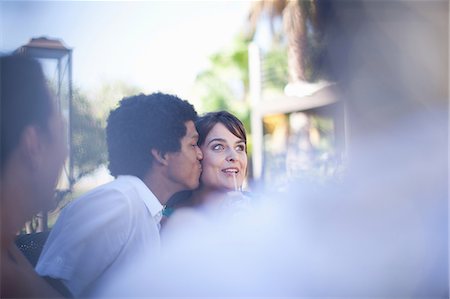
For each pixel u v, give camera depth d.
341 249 1.45
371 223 1.45
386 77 1.40
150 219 1.25
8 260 1.12
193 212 1.40
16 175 1.14
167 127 1.31
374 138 1.44
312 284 1.42
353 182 1.48
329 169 1.55
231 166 1.43
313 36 1.50
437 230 1.42
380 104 1.42
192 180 1.37
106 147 1.33
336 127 1.53
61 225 1.19
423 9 1.37
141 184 1.26
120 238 1.18
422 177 1.42
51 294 1.13
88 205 1.19
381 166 1.45
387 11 1.38
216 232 1.40
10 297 1.11
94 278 1.17
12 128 1.15
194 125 1.39
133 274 1.20
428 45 1.38
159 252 1.25
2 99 1.15
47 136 1.21
